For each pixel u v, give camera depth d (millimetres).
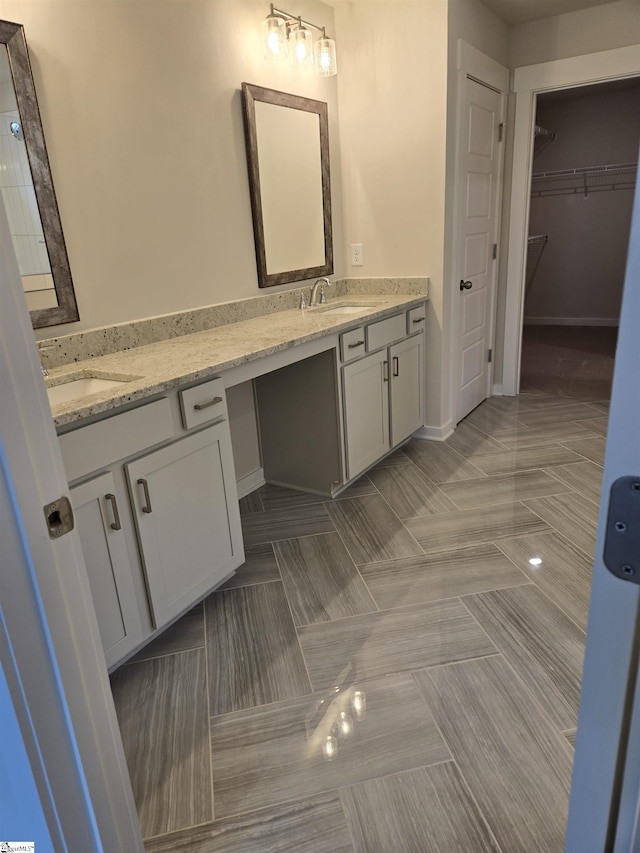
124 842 919
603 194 6230
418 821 1267
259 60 2670
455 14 2906
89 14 1954
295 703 1610
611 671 505
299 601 2055
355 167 3340
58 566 720
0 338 617
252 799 1342
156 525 1735
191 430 1841
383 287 3424
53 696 740
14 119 1761
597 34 3354
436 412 3484
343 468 2764
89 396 1557
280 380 2793
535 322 7012
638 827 531
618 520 455
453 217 3227
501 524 2492
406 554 2307
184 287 2457
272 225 2869
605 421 3656
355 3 3062
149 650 1847
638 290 401
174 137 2314
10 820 820
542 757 1401
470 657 1739
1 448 630
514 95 3689
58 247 1935
